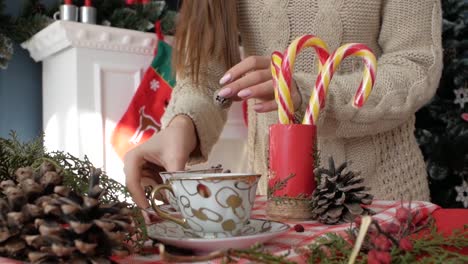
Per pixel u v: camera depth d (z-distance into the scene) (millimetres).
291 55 735
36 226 428
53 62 2033
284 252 500
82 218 431
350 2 1143
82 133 1893
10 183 481
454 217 679
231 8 1173
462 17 1715
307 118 745
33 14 1977
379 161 1186
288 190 711
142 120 1939
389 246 451
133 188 849
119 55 1974
